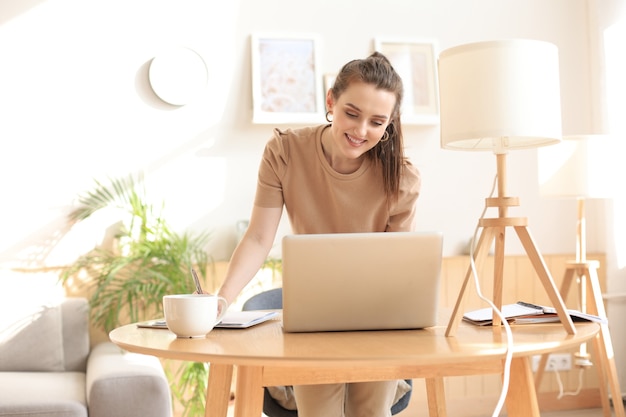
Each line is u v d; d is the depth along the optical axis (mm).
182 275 3723
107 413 2854
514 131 1589
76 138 3912
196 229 4031
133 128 3982
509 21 4477
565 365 4344
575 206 4516
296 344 1495
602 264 4398
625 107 4305
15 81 3859
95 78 3947
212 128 4074
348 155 1947
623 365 4355
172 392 3723
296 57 4141
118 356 3320
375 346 1451
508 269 4258
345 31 4246
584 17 4562
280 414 2514
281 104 4086
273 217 2146
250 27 4133
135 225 3934
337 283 1649
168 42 4031
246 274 2074
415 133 4312
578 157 3674
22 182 3842
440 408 2443
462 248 4340
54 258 3842
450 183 4355
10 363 3465
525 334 1601
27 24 3879
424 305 1690
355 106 1864
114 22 3977
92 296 3797
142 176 3980
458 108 1633
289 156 2131
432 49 4312
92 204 3891
